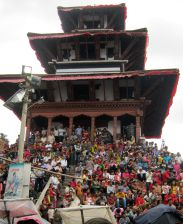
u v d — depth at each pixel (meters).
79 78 37.97
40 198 15.36
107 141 37.72
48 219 17.95
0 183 21.44
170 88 40.53
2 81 38.56
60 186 26.56
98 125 40.22
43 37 41.59
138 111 38.41
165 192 26.11
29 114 39.34
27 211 9.23
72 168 31.08
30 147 35.06
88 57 42.81
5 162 30.34
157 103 44.06
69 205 22.34
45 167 27.70
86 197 23.64
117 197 24.44
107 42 42.88
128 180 27.98
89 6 44.66
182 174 30.67
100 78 37.81
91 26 46.06
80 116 40.19
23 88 17.55
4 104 17.50
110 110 38.75
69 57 43.09
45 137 38.38
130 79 39.25
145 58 44.97
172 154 35.91
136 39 42.16
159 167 32.12
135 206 21.98
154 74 37.38
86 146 34.22
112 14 45.69
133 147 34.94
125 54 43.00
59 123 40.94
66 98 40.06
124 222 20.48
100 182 26.58
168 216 8.05
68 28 48.09
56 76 38.25
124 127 39.72
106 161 31.39
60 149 34.19
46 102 39.16
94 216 10.45
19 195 14.59
